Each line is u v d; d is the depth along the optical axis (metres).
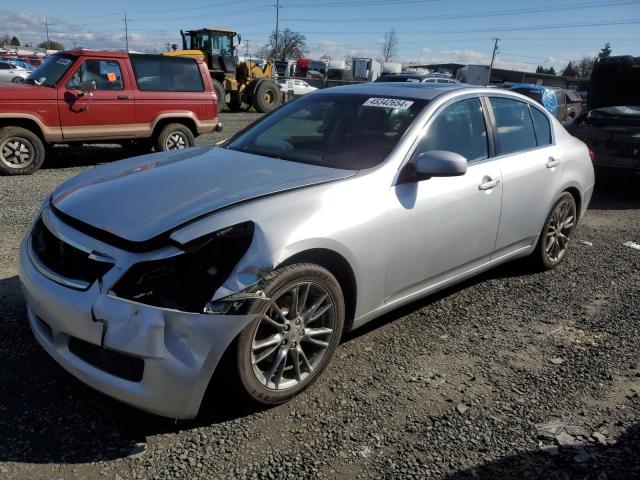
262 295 2.51
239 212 2.61
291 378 2.85
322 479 2.35
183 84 10.06
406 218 3.22
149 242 2.42
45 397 2.79
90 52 8.94
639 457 2.54
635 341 3.71
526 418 2.82
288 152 3.59
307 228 2.71
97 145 11.70
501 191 3.94
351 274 3.01
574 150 4.90
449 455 2.53
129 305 2.35
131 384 2.40
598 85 9.60
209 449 2.49
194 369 2.38
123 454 2.44
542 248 4.72
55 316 2.53
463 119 3.84
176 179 3.01
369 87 4.15
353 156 3.38
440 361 3.35
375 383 3.07
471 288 4.53
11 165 8.34
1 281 4.11
